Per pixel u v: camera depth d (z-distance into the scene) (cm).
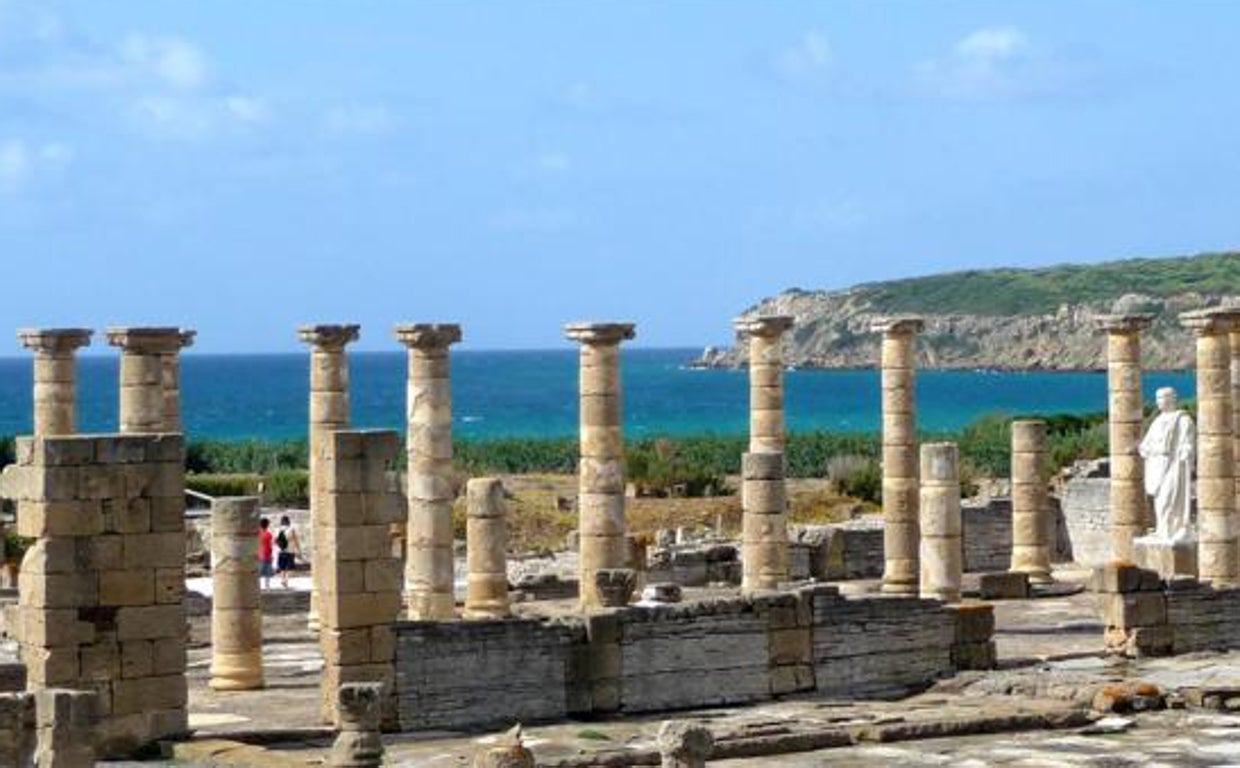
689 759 3744
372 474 5038
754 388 7725
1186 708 5488
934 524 7062
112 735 4678
